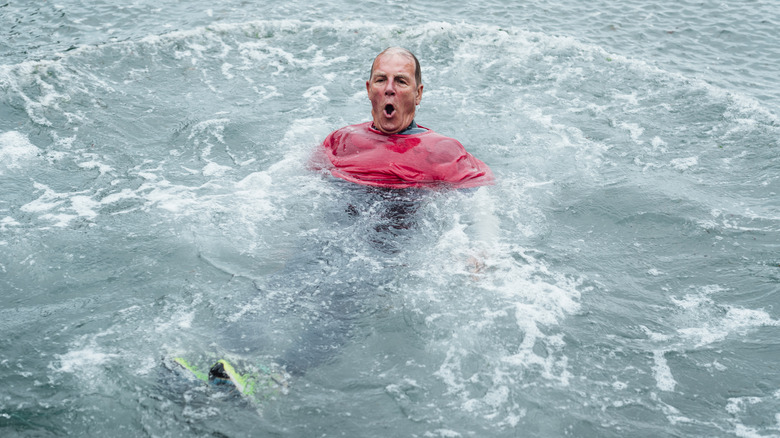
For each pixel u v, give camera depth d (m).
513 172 5.86
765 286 4.29
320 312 3.84
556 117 7.09
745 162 6.17
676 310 4.06
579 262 4.53
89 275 4.19
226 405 3.15
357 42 9.05
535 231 4.89
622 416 3.20
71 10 9.72
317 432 3.02
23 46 8.32
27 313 3.81
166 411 3.11
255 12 10.02
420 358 3.52
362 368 3.44
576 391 3.35
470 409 3.20
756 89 8.01
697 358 3.62
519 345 3.65
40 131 6.28
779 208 5.32
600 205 5.31
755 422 3.18
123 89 7.38
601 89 7.86
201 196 5.21
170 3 10.26
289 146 6.14
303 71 8.12
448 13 10.39
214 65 8.20
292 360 3.46
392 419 3.12
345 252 4.42
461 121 6.92
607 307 4.04
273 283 4.11
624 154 6.30
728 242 4.82
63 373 3.33
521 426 3.11
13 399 3.16
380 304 3.92
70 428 3.02
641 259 4.62
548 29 9.84
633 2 11.21
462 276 4.23
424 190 5.21
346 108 7.13
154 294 4.01
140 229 4.71
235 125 6.59
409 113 5.44
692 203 5.36
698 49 9.33
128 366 3.39
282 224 4.79
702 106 7.40
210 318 3.79
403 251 4.46
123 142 6.18
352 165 5.37
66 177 5.49
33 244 4.48
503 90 7.76
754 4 11.10
